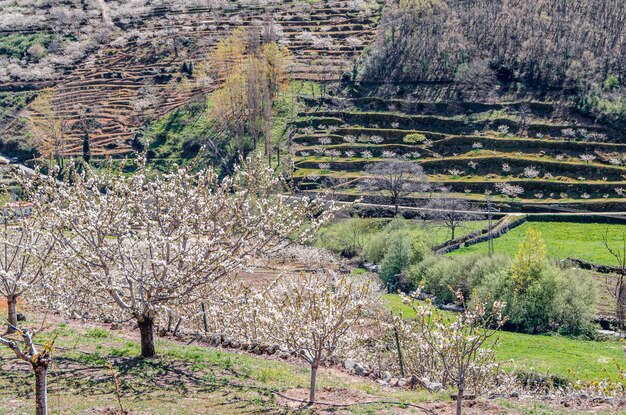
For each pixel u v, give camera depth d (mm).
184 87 158500
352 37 176875
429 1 175500
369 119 135625
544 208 102688
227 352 28453
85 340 28031
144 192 26422
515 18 163375
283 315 23297
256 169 28016
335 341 22156
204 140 129750
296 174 116562
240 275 52125
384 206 102500
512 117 130625
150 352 26000
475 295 23734
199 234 25438
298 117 137875
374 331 40156
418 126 132750
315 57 167250
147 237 24797
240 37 175750
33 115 147625
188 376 23984
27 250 25844
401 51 157375
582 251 83312
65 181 26688
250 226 26531
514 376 38062
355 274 75312
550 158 117875
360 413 20781
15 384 21969
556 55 147375
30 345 14492
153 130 137375
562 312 62375
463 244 87438
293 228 27109
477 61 145750
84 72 175250
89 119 145250
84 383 22391
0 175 72062
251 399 21750
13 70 177125
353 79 150875
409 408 21453
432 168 118625
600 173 111562
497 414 21031
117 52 186250
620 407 22484
